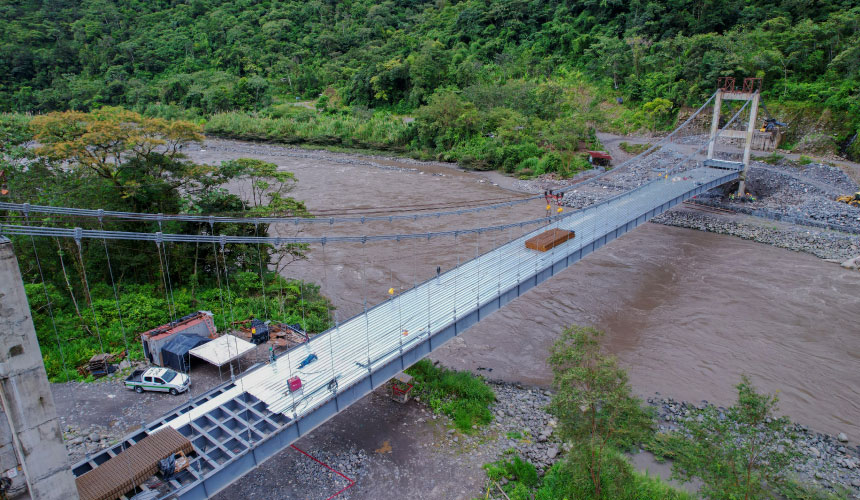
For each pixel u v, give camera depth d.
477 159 76.25
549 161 69.31
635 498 18.47
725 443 17.66
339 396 19.64
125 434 20.98
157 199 33.25
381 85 104.94
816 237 44.91
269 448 17.67
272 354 22.44
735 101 73.62
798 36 72.12
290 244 37.31
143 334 26.42
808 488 19.39
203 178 35.16
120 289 31.97
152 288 32.41
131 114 32.69
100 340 26.70
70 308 29.47
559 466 20.20
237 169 36.03
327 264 41.34
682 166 63.81
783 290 36.75
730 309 34.44
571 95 85.19
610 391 17.48
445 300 26.45
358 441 22.03
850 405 25.16
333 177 71.31
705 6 84.50
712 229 49.50
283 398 19.50
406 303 26.50
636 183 61.25
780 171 59.34
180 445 16.88
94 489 14.91
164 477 16.08
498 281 28.36
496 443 22.17
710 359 28.98
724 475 17.08
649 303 35.69
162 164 33.25
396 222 51.41
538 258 31.45
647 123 81.81
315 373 20.84
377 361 21.34
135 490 15.53
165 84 120.25
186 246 33.88
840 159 62.78
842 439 22.83
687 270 40.84
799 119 67.62
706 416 19.05
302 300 31.36
